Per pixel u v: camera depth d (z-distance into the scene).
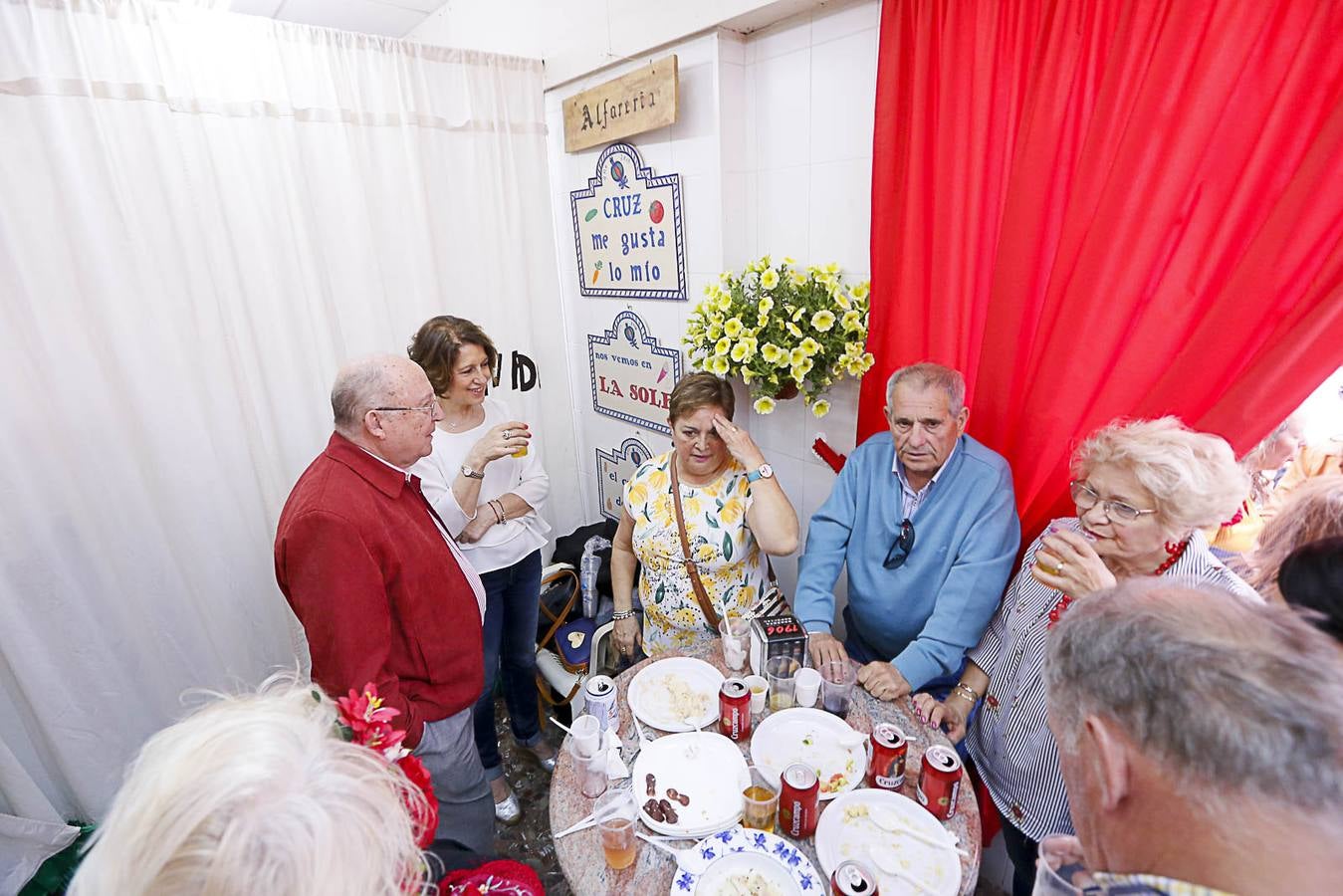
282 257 1.88
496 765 1.93
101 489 1.67
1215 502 0.87
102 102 1.53
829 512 1.53
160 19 1.58
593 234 2.33
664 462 1.64
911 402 1.24
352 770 0.53
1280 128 0.93
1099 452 0.99
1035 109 1.17
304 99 1.85
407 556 1.22
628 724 1.20
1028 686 1.14
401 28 2.94
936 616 1.30
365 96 1.95
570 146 2.23
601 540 2.29
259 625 2.01
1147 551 0.97
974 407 1.40
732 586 1.58
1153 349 1.10
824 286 1.56
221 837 0.44
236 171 1.77
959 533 1.32
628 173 2.07
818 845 0.92
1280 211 0.92
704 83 1.72
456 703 1.32
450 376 1.63
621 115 1.94
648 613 1.67
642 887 0.90
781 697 1.22
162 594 1.80
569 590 2.26
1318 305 0.90
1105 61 1.09
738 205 1.82
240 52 1.71
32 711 1.68
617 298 2.32
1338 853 0.37
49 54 1.44
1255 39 0.92
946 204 1.33
